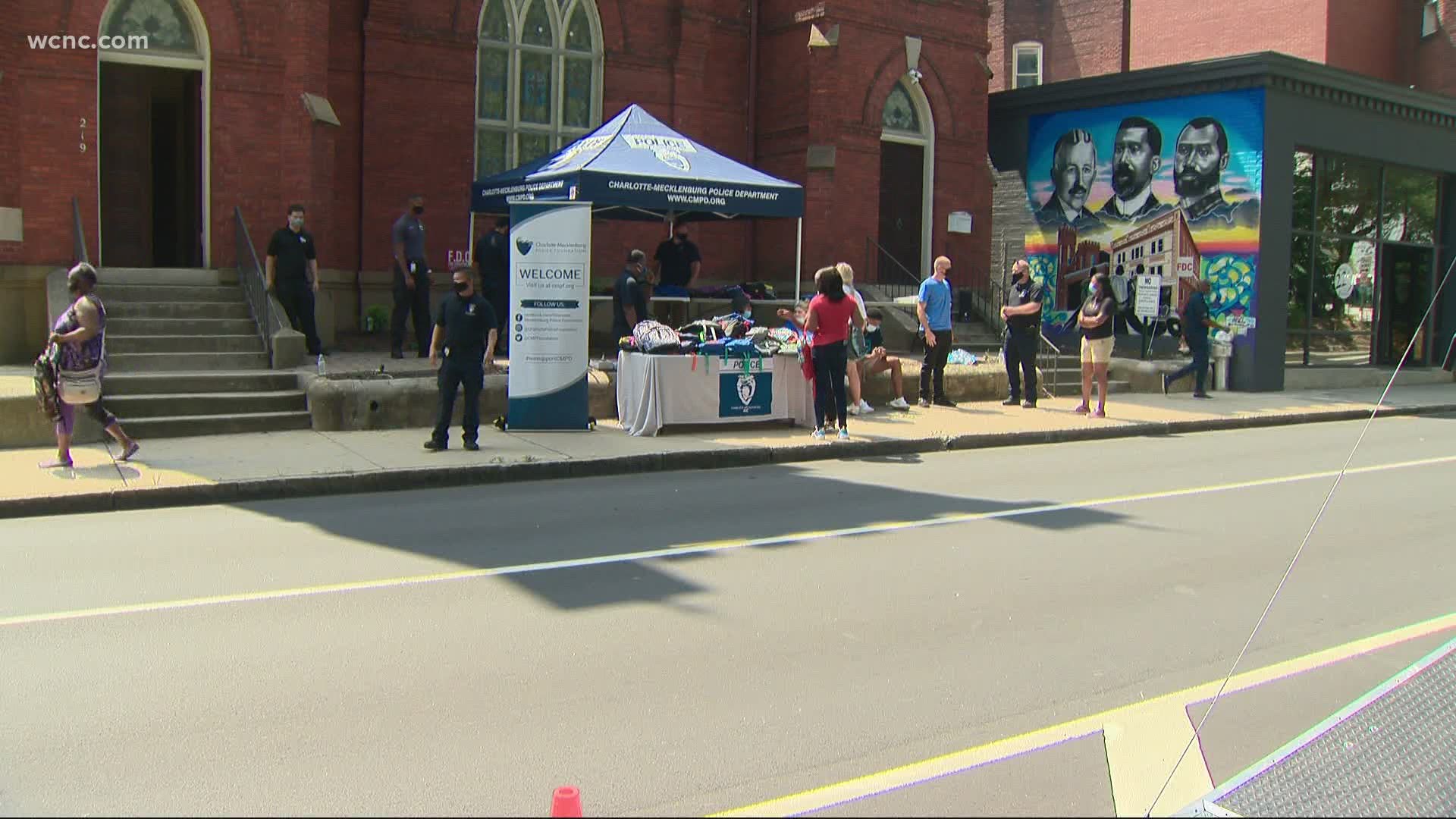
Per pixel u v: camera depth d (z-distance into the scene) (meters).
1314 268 22.84
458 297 11.77
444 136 18.41
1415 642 3.52
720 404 13.95
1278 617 4.77
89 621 6.31
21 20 14.18
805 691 5.33
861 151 21.06
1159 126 22.16
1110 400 18.88
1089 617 6.57
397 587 7.07
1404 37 30.36
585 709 5.07
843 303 13.30
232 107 15.44
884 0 21.17
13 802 4.13
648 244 20.70
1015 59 34.56
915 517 9.46
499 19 19.19
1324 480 11.60
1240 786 3.58
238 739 4.71
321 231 16.08
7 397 11.56
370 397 13.21
